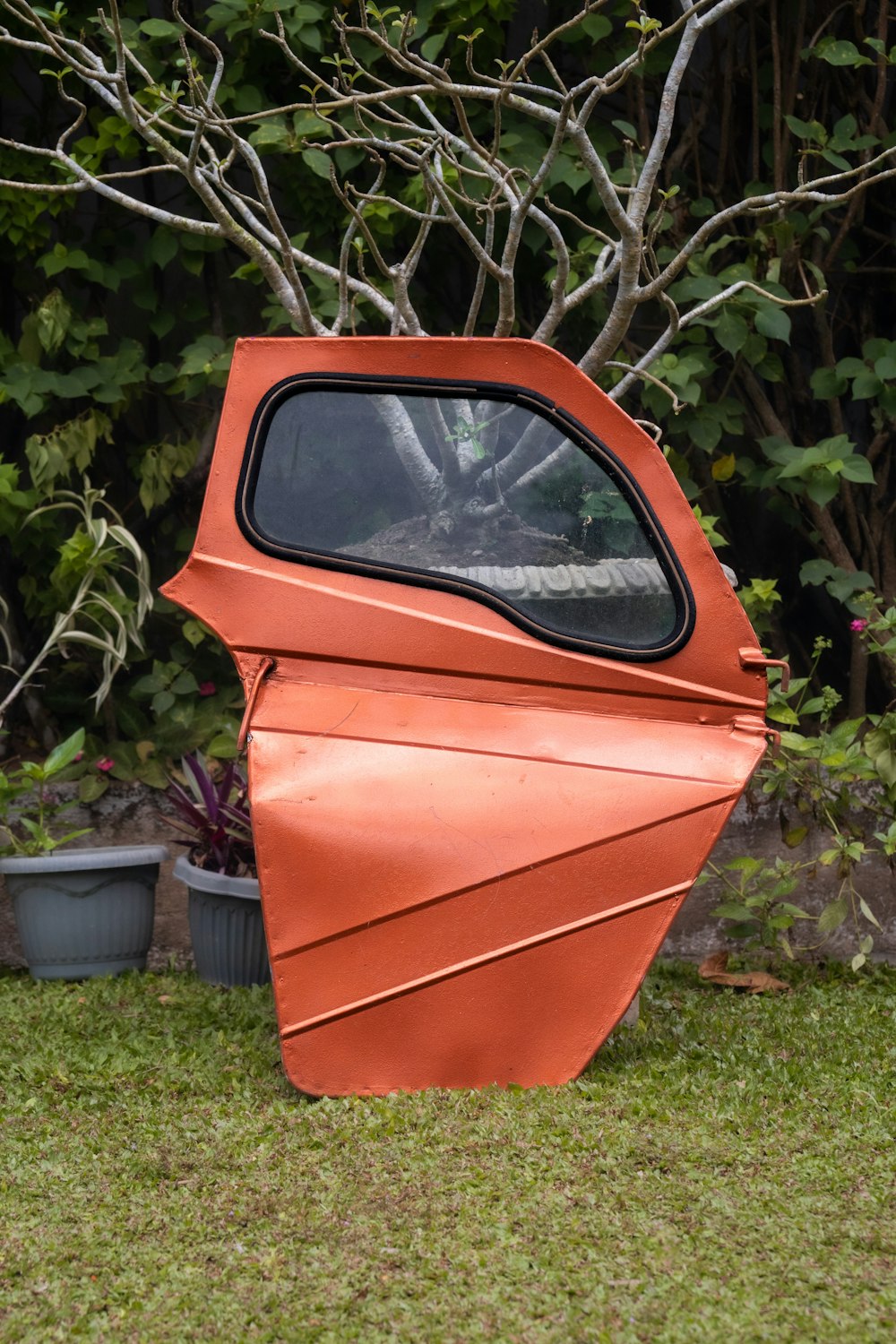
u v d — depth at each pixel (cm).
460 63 447
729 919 428
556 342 485
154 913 408
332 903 263
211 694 466
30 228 453
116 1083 279
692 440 452
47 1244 199
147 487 472
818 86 492
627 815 265
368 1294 183
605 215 461
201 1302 181
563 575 278
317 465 284
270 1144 240
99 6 434
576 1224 203
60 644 422
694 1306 178
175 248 466
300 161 444
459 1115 249
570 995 263
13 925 429
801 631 513
